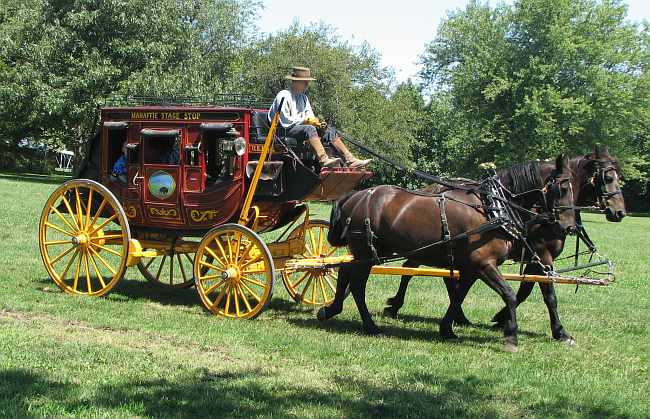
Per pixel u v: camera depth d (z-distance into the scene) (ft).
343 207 31.14
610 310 39.45
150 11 117.91
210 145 32.94
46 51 116.88
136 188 33.73
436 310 36.68
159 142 33.96
